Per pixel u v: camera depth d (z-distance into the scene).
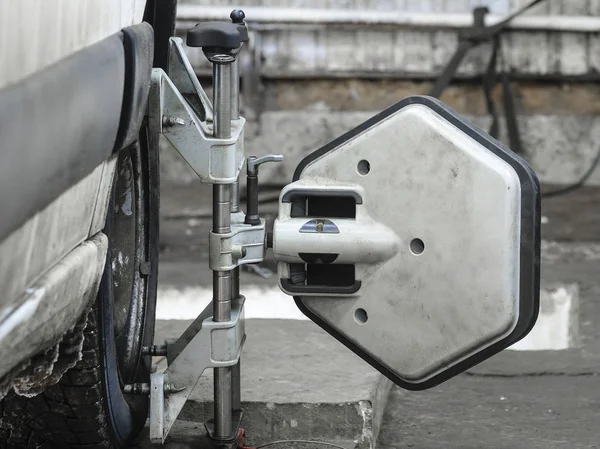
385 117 2.93
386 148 2.90
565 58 8.20
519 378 4.38
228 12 7.98
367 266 2.97
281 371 3.79
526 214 2.79
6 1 1.82
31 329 2.08
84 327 2.58
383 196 2.92
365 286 2.99
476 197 2.80
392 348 2.99
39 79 1.96
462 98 8.33
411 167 2.88
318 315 3.06
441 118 2.87
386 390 4.02
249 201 3.02
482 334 2.85
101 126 2.32
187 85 3.10
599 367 4.52
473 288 2.84
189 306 5.68
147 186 3.32
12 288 2.00
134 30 2.63
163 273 6.10
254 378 3.71
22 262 2.01
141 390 3.01
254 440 3.49
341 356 3.96
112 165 2.61
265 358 3.93
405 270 2.93
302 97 8.41
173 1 3.27
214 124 2.86
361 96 8.38
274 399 3.51
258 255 3.01
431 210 2.87
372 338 3.01
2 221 1.83
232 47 2.78
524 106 8.36
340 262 2.96
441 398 4.13
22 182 1.89
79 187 2.30
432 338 2.93
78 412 2.82
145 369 3.32
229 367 3.04
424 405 4.05
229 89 2.85
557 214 7.45
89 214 2.49
